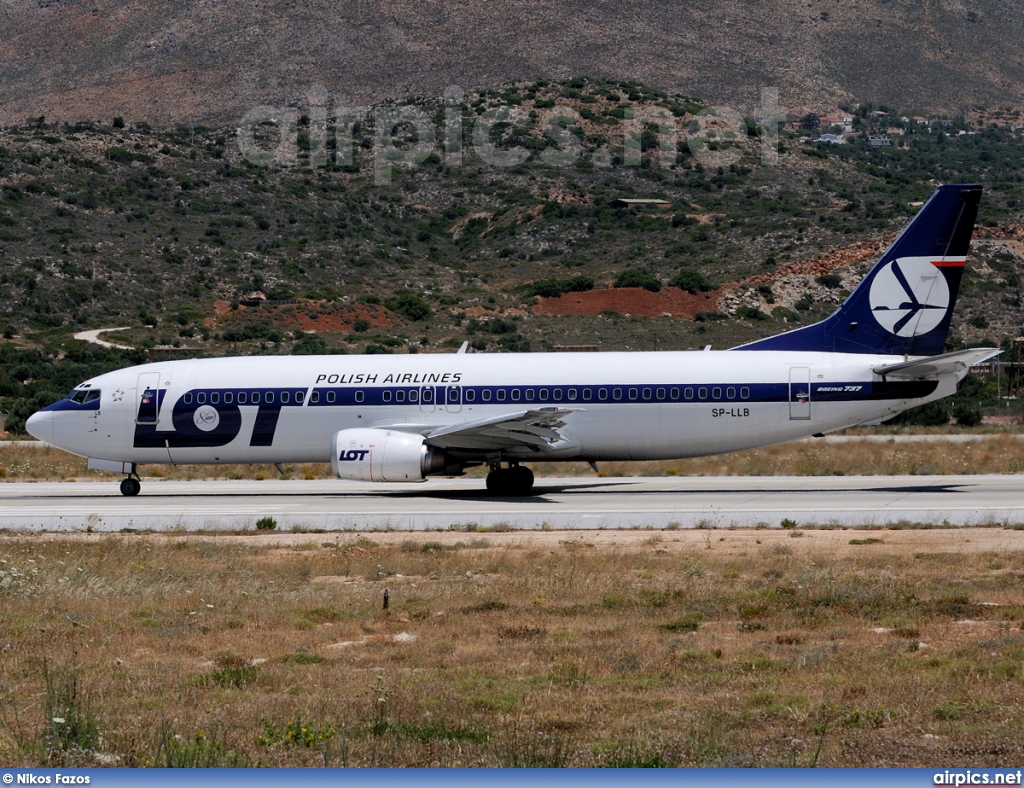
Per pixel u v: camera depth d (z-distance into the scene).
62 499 155.62
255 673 62.28
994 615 73.25
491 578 89.00
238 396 152.75
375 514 129.12
